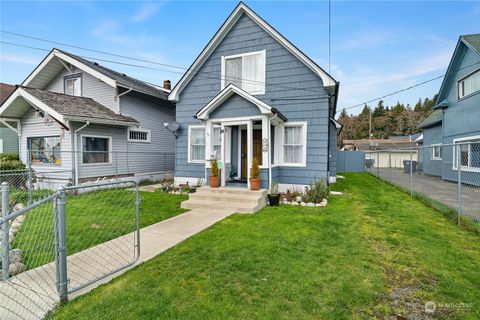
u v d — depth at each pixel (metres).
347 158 21.33
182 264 3.57
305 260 3.72
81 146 10.04
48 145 10.73
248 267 3.48
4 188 4.28
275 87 9.21
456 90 12.38
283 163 9.09
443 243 4.43
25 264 3.57
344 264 3.61
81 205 7.26
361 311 2.59
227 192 7.78
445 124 13.48
